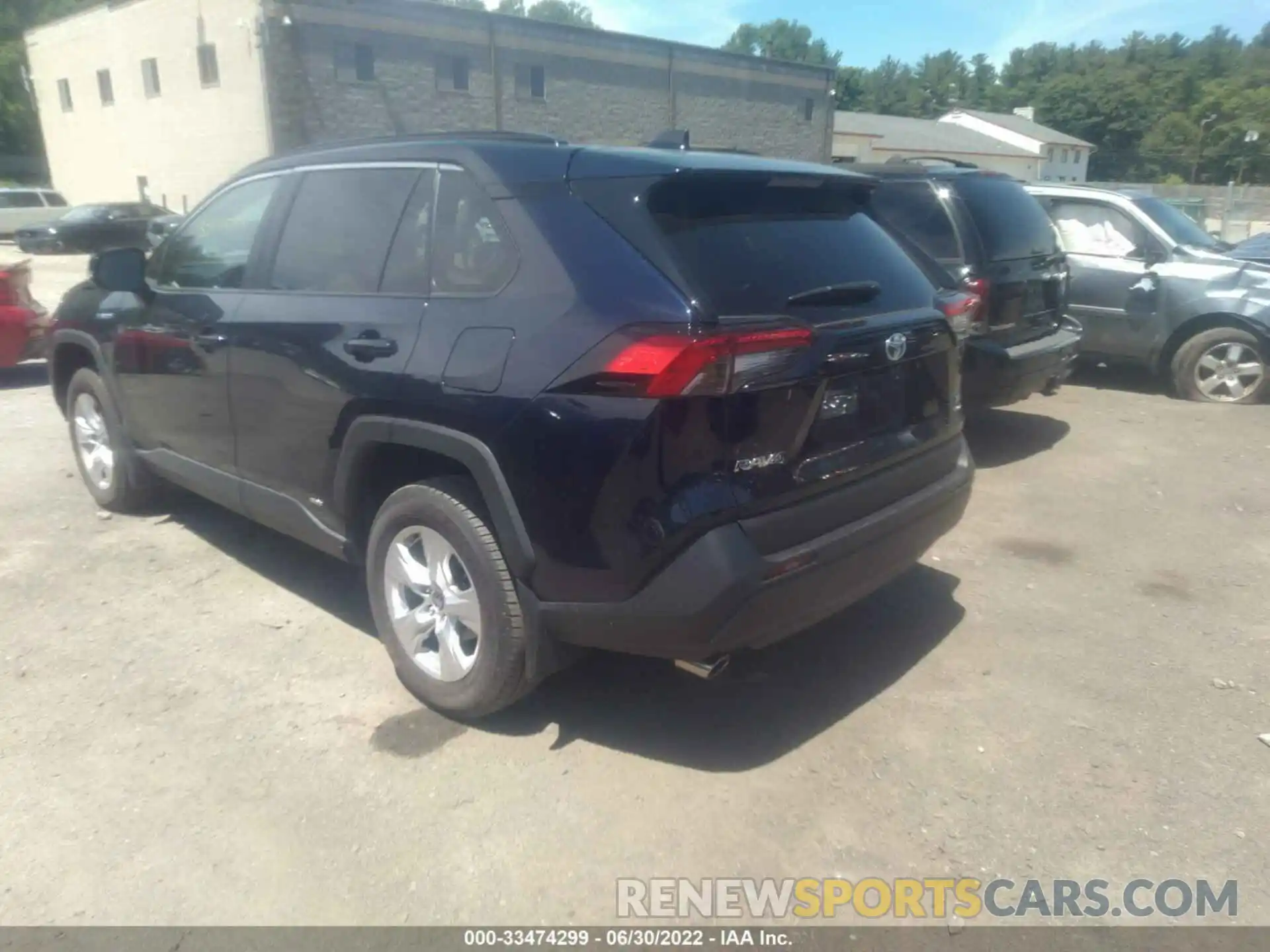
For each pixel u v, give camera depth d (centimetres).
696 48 3722
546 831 303
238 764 334
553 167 327
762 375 293
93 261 463
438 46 2998
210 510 570
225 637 420
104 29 3341
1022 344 664
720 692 381
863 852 295
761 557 298
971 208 638
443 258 344
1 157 4822
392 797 317
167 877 283
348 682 386
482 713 349
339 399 362
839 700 377
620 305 294
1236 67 10719
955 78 12381
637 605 299
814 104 4294
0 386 900
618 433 288
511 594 326
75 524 548
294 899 276
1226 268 834
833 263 342
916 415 367
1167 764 337
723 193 329
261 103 2759
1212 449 710
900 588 478
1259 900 277
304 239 401
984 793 322
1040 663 406
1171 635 431
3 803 313
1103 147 9475
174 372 456
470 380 318
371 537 371
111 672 392
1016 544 535
